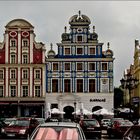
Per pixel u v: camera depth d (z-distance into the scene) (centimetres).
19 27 7506
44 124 1491
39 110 7462
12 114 7412
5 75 7469
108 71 7506
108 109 7444
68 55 7531
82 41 7531
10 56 7494
